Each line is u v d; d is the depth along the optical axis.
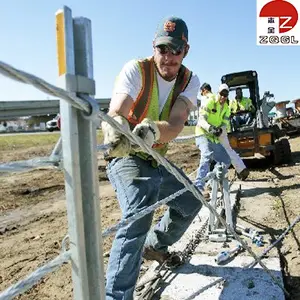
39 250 4.75
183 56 2.63
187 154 14.76
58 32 1.27
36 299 3.44
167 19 2.53
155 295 3.11
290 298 3.15
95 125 1.39
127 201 2.52
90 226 1.39
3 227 5.94
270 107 10.35
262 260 3.68
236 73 10.18
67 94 1.14
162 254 3.47
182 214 3.07
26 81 0.98
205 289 3.09
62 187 8.88
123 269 2.35
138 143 1.56
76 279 1.36
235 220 5.32
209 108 6.77
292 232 4.66
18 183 9.34
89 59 1.34
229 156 7.02
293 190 7.07
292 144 15.79
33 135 29.00
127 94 2.46
